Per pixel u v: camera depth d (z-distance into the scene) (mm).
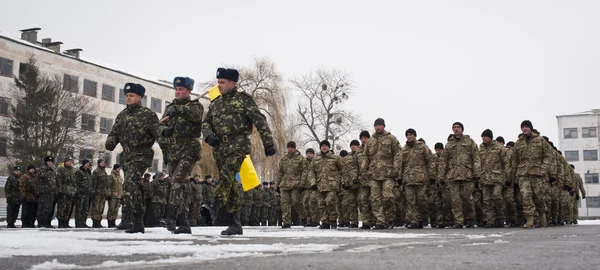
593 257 3811
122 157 8094
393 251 4254
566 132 80750
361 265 3197
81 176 16750
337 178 13820
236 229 7148
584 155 79438
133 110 8055
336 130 49188
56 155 38906
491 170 13742
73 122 40812
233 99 7004
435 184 14586
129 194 7812
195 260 3465
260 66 37938
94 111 46156
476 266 3197
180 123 7668
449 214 14758
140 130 7879
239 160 6910
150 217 17281
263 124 6965
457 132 13469
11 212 16688
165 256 3773
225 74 7047
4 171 39531
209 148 37625
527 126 12477
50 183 15852
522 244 5238
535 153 12273
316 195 15227
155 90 54938
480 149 14055
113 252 4066
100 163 17812
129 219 10688
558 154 16094
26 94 39031
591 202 78250
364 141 14836
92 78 49312
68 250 4250
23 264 3230
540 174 12258
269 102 37062
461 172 13359
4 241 5320
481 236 7184
